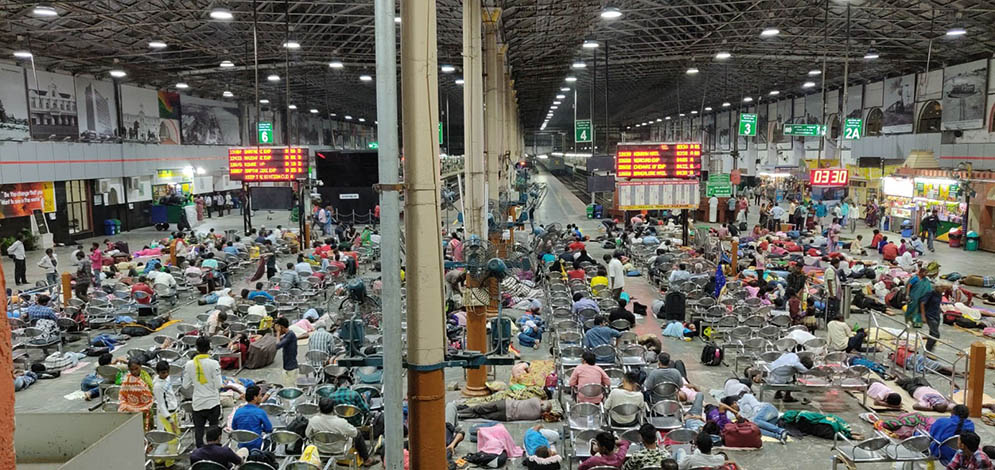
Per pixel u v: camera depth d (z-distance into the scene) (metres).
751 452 10.00
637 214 37.81
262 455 8.30
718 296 18.39
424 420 7.00
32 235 31.64
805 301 17.73
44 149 31.39
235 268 23.81
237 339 14.51
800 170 47.91
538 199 45.19
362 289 7.27
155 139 41.72
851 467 8.69
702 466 7.99
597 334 12.93
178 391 11.67
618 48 39.94
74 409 12.01
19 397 12.68
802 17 30.02
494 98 24.11
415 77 6.64
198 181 47.53
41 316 14.85
